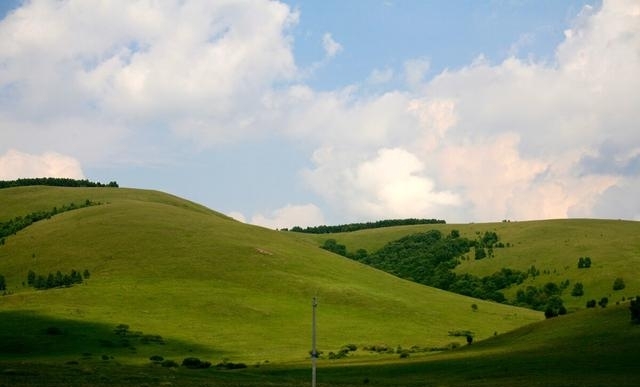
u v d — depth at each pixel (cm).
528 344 11525
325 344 16850
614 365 9025
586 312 12725
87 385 8075
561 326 12256
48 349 14150
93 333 15825
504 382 8506
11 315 17038
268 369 11712
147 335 16138
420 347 16375
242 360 14225
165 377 9469
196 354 14825
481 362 10531
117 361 13212
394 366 11294
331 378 10319
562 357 9894
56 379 8594
